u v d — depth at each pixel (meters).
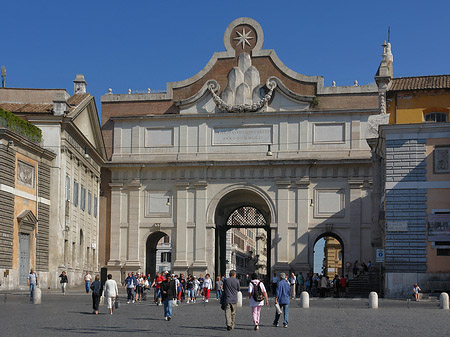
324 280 51.84
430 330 22.58
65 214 50.59
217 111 65.06
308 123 63.50
